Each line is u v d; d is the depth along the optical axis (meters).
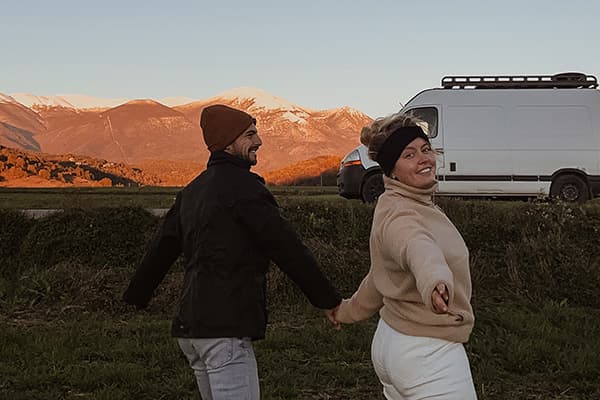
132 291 4.28
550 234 9.69
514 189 15.62
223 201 3.71
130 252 9.98
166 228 4.07
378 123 3.51
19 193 29.47
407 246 3.11
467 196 15.78
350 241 9.95
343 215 10.20
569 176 15.64
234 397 3.63
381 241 3.31
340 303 3.83
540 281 9.21
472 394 3.26
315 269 3.75
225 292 3.66
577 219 9.95
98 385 5.92
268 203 3.77
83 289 8.67
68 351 6.75
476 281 9.26
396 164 3.41
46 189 35.41
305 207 10.34
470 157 15.68
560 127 15.70
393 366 3.31
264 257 3.81
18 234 10.30
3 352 6.68
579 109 15.77
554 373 6.32
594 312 8.65
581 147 15.62
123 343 7.05
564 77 16.02
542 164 15.62
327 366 6.42
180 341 3.86
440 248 3.18
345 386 6.04
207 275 3.68
